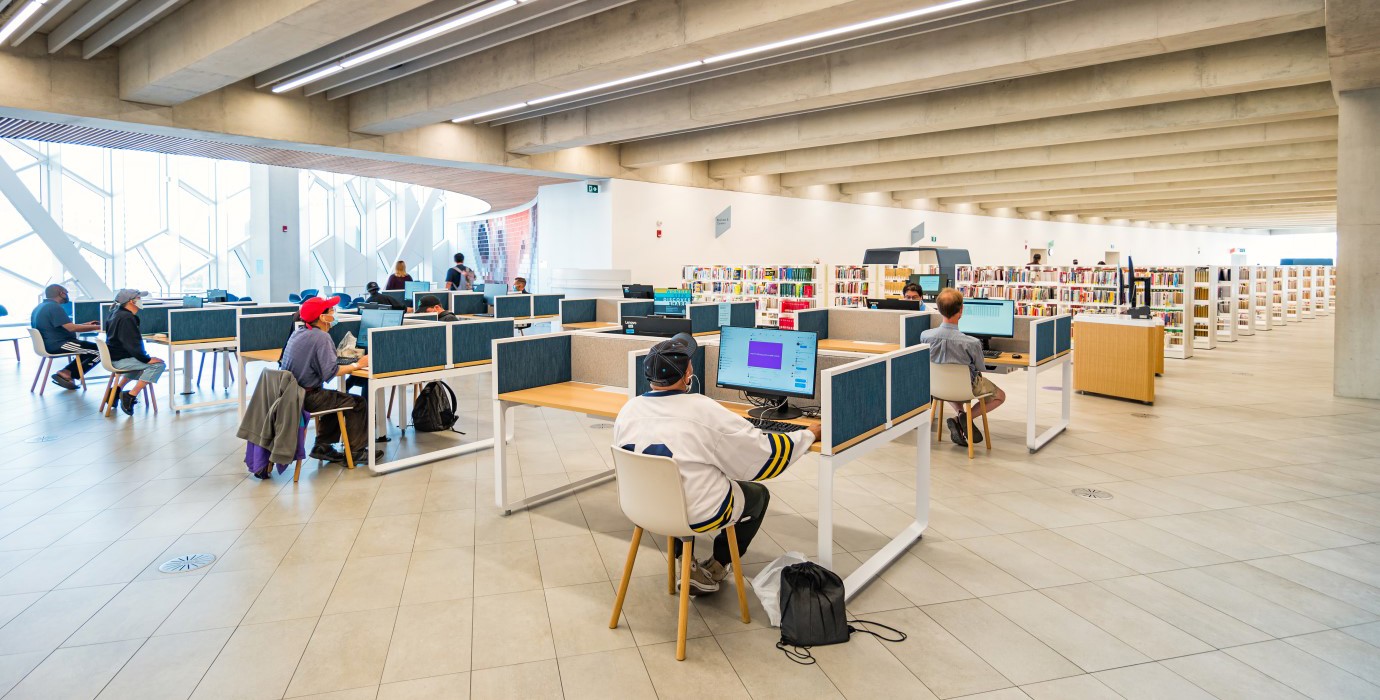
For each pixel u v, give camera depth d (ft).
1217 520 12.62
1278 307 57.52
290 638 8.64
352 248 54.75
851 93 25.40
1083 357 25.66
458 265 44.88
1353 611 9.25
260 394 14.80
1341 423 20.61
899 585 10.09
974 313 19.71
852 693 7.54
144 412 22.18
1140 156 38.68
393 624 9.00
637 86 27.68
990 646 8.45
